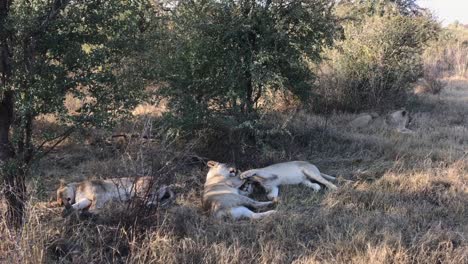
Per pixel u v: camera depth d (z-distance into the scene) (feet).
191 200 22.79
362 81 48.03
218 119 27.12
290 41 28.50
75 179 24.81
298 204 22.26
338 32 30.50
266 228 18.86
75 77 17.13
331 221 19.57
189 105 27.04
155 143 23.73
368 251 16.37
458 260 16.14
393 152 30.04
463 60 93.86
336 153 31.07
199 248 16.51
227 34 27.55
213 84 28.02
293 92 31.58
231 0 28.25
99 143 29.32
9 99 17.02
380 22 49.06
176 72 27.07
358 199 22.16
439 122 42.91
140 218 17.33
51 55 17.37
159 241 16.29
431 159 28.78
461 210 20.94
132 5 18.44
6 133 17.10
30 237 15.19
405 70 49.14
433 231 18.57
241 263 15.88
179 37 27.53
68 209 18.80
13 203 16.81
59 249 16.17
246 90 28.60
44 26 16.44
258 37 28.19
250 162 27.73
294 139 32.32
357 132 37.58
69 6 17.28
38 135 18.45
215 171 23.44
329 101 46.37
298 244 17.46
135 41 18.67
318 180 24.59
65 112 16.99
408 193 22.99
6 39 16.61
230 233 18.40
